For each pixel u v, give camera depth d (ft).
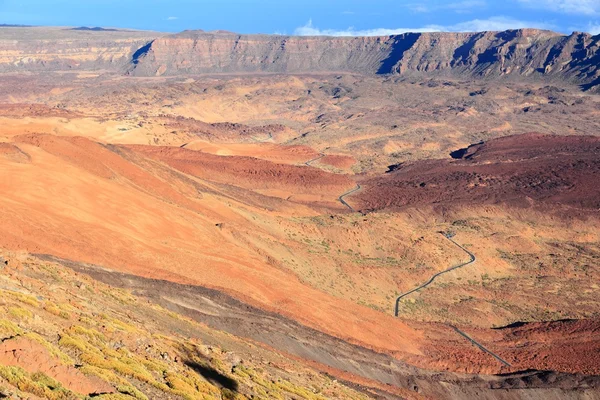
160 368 109.09
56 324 107.86
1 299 107.14
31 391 76.23
